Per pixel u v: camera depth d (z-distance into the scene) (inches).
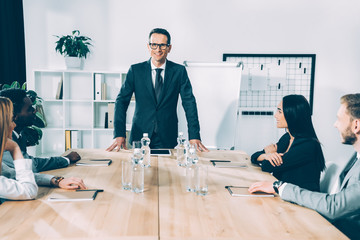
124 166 59.7
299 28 164.1
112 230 41.3
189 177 61.3
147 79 101.0
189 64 147.7
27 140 129.8
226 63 147.4
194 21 162.7
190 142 98.3
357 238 52.2
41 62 161.8
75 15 160.4
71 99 160.2
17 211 47.1
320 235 41.1
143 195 55.4
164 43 95.3
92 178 65.4
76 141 158.9
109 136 169.9
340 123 54.1
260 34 163.9
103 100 157.2
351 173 52.9
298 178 71.7
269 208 50.3
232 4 162.6
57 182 58.4
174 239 39.6
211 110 149.6
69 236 39.4
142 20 162.1
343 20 163.9
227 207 50.4
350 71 166.7
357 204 46.9
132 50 163.3
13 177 60.0
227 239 39.7
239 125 169.5
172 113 103.8
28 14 158.9
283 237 40.3
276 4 163.0
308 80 167.0
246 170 74.7
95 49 162.4
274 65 166.2
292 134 76.4
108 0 160.7
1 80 147.6
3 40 146.9
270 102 168.7
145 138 96.0
